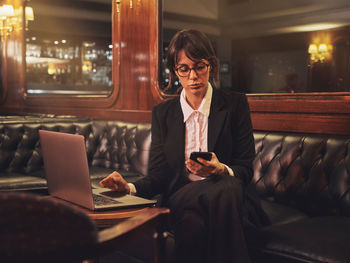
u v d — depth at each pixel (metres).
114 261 2.60
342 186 2.22
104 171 3.75
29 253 0.95
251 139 2.09
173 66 2.01
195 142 2.07
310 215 2.40
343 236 1.80
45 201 0.94
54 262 0.98
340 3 3.34
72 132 4.17
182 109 2.09
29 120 4.06
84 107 4.98
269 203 2.48
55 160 1.83
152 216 1.30
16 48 6.25
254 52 4.36
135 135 3.78
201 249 1.73
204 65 1.96
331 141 2.35
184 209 1.79
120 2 4.41
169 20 5.21
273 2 4.04
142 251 2.36
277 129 2.94
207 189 1.75
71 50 6.98
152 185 2.07
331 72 3.44
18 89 6.28
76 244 0.99
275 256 1.79
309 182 2.38
